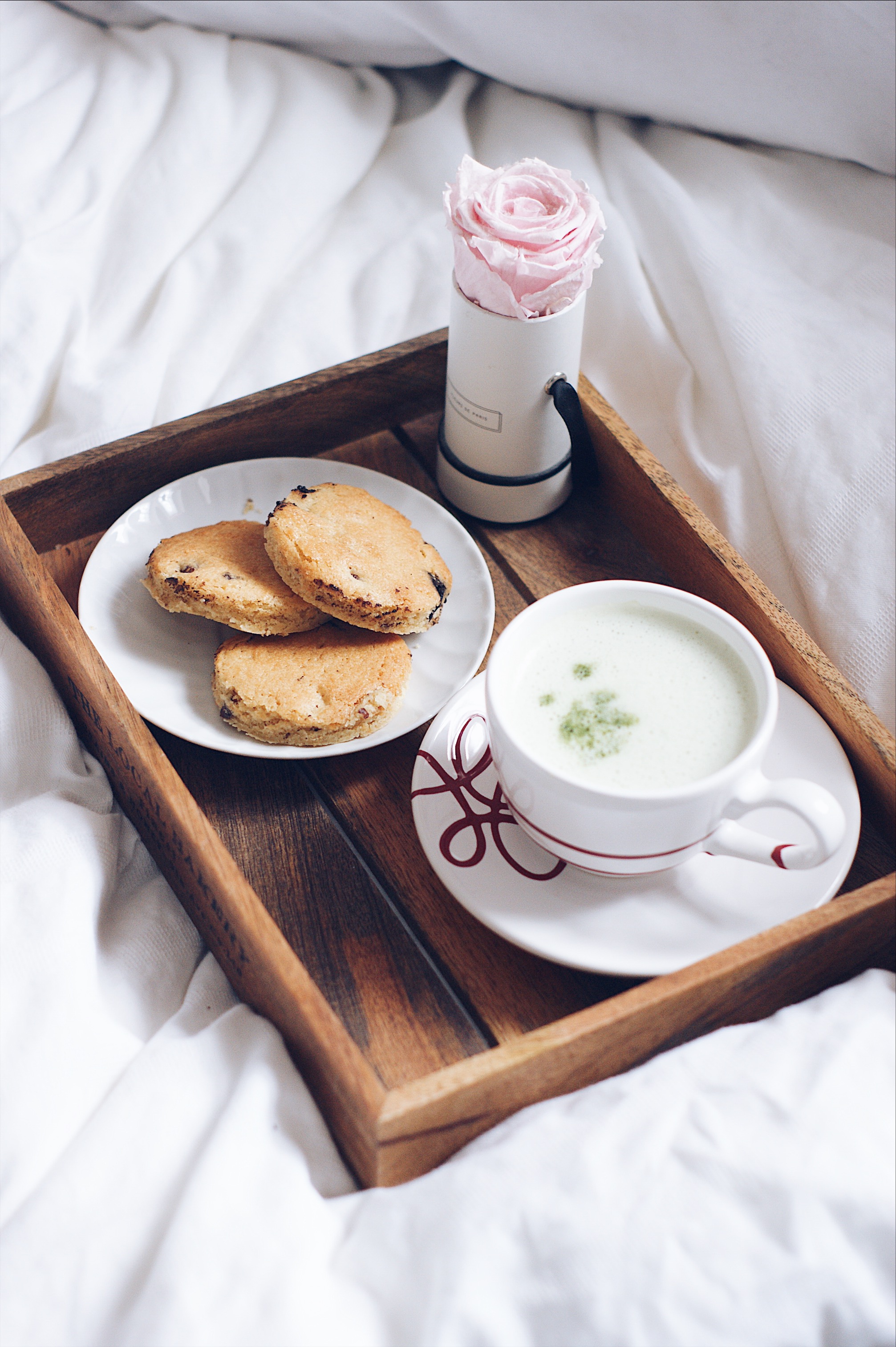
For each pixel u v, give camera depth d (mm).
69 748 931
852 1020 844
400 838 896
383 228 1198
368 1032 849
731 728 834
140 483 979
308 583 907
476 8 1190
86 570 940
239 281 1153
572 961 836
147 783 865
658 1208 807
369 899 881
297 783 911
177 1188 818
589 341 1157
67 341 1130
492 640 954
